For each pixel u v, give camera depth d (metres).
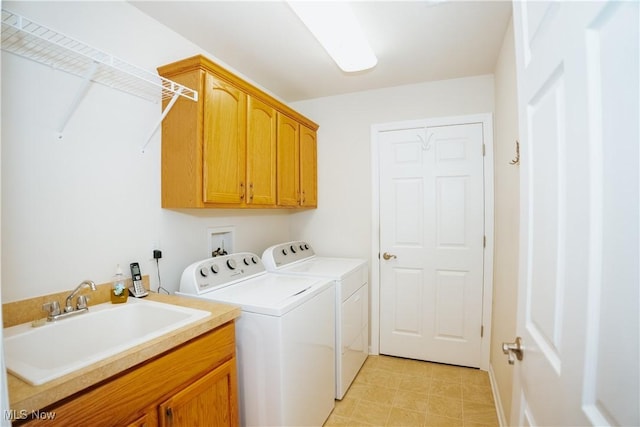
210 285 1.72
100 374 0.85
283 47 2.01
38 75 1.24
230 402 1.35
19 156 1.18
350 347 2.24
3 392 0.50
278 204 2.28
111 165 1.50
